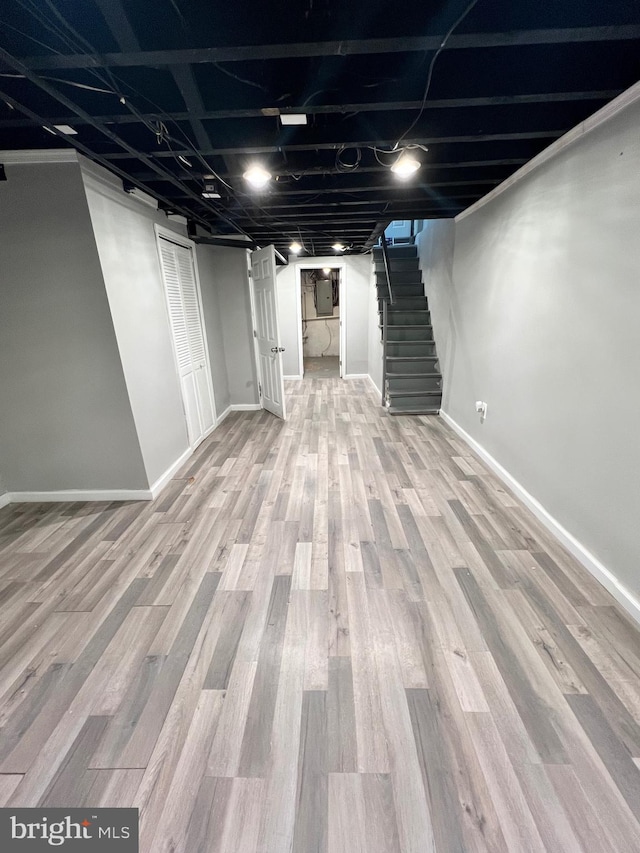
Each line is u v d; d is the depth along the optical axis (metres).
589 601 1.63
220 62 1.33
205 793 1.02
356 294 6.51
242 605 1.65
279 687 1.30
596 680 1.29
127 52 1.14
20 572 1.90
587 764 1.06
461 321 3.46
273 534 2.16
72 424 2.46
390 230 6.28
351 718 1.19
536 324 2.19
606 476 1.66
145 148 1.82
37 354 2.30
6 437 2.48
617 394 1.58
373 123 1.75
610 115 1.54
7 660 1.42
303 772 1.06
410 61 1.37
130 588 1.77
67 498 2.62
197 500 2.58
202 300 3.82
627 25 1.11
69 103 1.37
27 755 1.12
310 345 9.58
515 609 1.59
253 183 2.30
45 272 2.14
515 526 2.17
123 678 1.34
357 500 2.50
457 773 1.05
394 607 1.62
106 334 2.26
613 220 1.56
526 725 1.16
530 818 0.96
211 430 4.01
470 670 1.34
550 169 1.98
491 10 1.10
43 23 1.07
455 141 1.81
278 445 3.56
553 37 1.14
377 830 0.94
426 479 2.77
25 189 1.99
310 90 1.42
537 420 2.21
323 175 2.44
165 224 2.99
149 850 0.92
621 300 1.54
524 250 2.29
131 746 1.13
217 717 1.21
